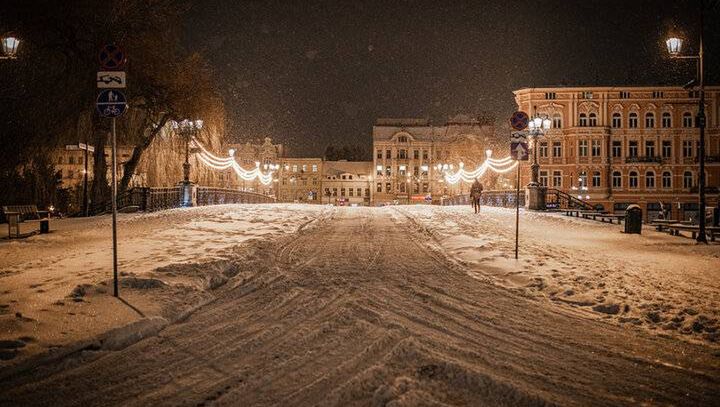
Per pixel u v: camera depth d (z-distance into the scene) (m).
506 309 8.37
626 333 7.19
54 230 18.62
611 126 65.81
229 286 9.77
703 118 17.91
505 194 37.47
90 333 6.43
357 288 9.67
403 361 5.85
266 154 114.19
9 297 7.99
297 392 5.05
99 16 28.80
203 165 47.78
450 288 9.80
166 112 34.56
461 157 92.94
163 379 5.38
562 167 65.50
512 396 5.00
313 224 21.72
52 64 31.66
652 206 65.19
